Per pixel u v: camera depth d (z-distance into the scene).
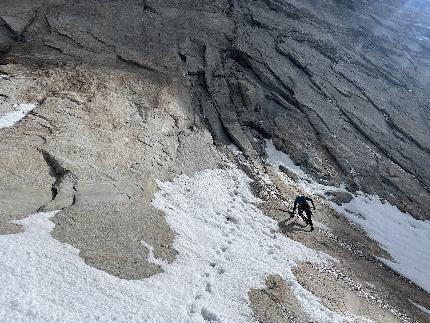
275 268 14.77
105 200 14.52
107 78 22.70
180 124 22.30
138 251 12.77
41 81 20.61
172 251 13.57
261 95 28.11
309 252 17.23
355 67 39.22
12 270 9.88
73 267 10.81
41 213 12.71
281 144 25.47
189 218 16.25
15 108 18.05
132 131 19.59
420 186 27.48
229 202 18.86
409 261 20.89
